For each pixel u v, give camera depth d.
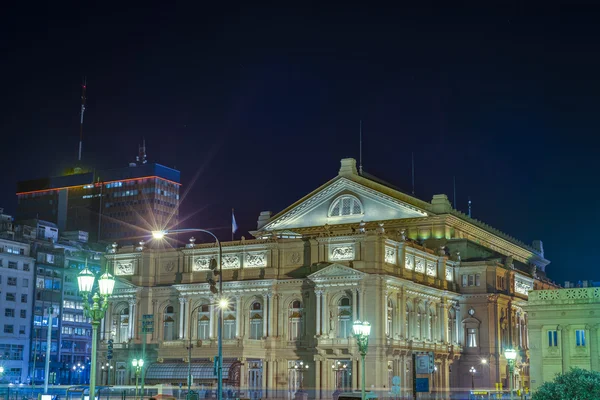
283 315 132.12
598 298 94.31
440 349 137.25
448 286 144.25
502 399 116.75
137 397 105.62
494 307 143.00
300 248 133.62
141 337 140.88
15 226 188.38
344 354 123.44
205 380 127.88
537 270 180.50
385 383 120.75
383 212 146.75
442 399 124.94
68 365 188.38
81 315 194.62
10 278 176.50
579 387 67.00
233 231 143.75
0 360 171.00
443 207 145.25
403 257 130.88
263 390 129.62
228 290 135.62
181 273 141.88
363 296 123.19
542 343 96.38
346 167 148.50
